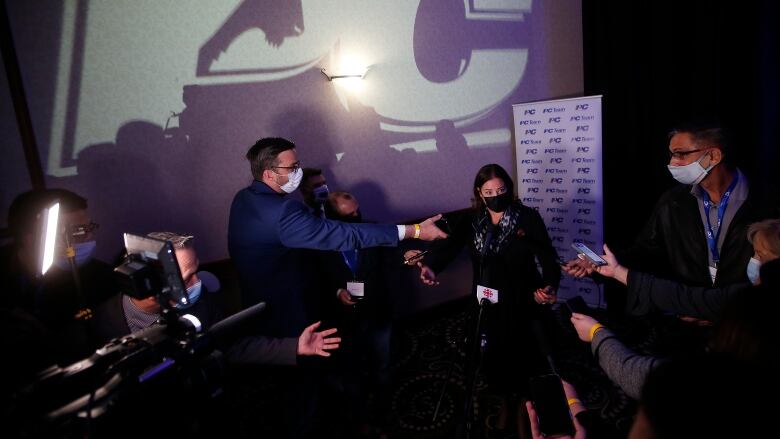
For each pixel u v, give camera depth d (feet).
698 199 6.29
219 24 8.54
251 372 9.23
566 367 9.06
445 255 7.94
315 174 8.55
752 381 1.62
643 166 11.57
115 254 8.25
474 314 7.30
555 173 11.28
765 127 10.90
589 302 11.71
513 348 7.04
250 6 8.75
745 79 10.39
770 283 2.06
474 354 5.87
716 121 5.81
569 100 10.64
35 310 5.97
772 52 10.51
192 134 8.62
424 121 11.14
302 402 6.53
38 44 7.20
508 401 7.26
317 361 6.76
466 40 11.27
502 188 6.94
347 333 7.89
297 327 6.35
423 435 7.70
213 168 8.91
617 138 11.65
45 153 7.48
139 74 8.02
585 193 11.02
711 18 10.21
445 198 11.87
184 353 3.57
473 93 11.65
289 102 9.45
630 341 10.03
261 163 6.15
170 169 8.52
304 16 9.30
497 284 6.97
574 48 12.90
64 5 7.29
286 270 6.28
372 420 8.09
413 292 11.88
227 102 8.84
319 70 9.64
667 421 1.61
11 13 6.96
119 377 3.19
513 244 7.02
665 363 1.84
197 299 5.19
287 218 5.92
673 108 10.94
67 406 3.01
